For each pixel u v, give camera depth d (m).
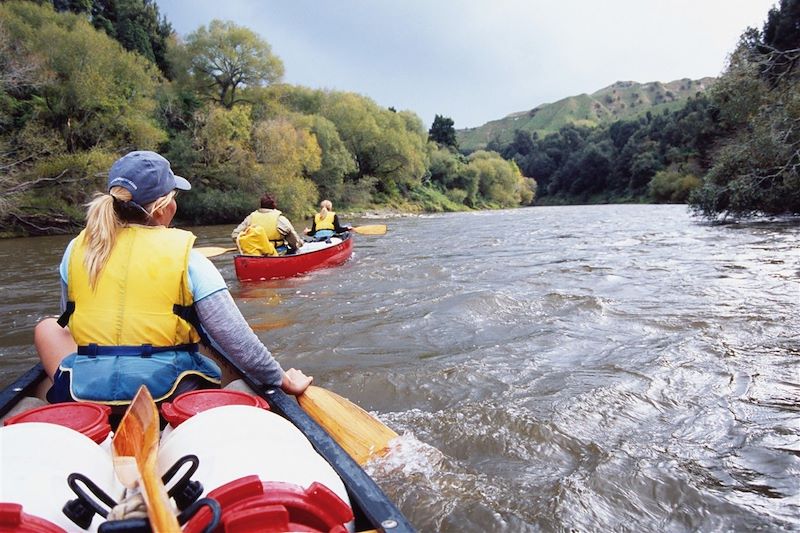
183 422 1.53
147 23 50.72
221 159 27.27
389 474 2.50
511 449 2.75
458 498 2.32
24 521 1.07
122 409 1.91
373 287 7.18
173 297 1.98
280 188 27.42
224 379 2.54
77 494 1.19
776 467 2.50
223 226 24.31
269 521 1.12
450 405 3.32
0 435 1.33
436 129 75.88
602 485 2.39
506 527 2.12
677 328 4.71
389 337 4.82
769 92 17.75
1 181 18.16
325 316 5.64
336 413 2.40
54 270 9.55
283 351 4.50
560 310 5.54
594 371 3.79
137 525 1.08
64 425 1.57
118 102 23.58
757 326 4.67
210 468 1.29
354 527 1.39
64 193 20.66
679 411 3.12
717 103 19.41
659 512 2.21
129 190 1.98
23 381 2.26
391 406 3.36
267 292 6.96
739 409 3.11
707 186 17.09
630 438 2.82
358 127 44.00
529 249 11.28
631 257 9.33
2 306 6.45
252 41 32.72
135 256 1.96
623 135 98.38
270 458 1.32
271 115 33.50
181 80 33.03
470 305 5.77
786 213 16.95
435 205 49.50
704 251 9.70
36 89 22.47
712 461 2.58
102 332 1.93
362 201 40.81
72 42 22.53
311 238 10.80
